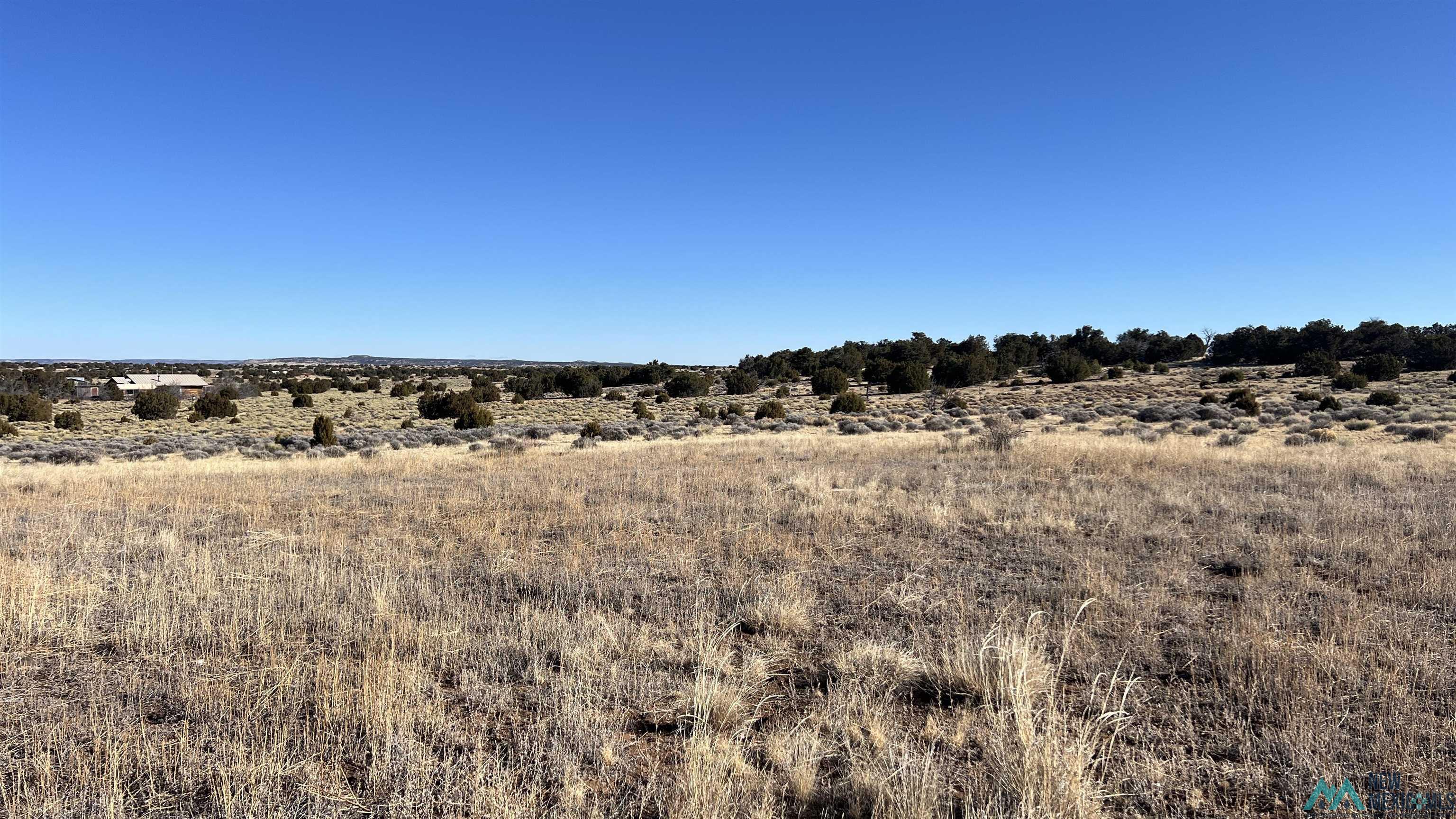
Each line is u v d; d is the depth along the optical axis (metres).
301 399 71.75
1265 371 73.81
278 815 3.16
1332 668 4.43
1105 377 76.31
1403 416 29.67
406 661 4.83
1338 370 64.38
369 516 11.06
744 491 12.63
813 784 3.38
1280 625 5.43
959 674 4.43
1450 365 69.69
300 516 11.03
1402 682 4.29
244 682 4.65
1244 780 3.42
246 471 18.88
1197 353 98.44
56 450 29.39
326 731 3.97
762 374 103.75
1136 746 3.78
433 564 7.84
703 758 3.50
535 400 79.50
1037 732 3.70
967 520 9.80
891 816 3.09
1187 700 4.24
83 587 6.79
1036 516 9.81
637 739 3.96
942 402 60.12
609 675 4.71
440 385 97.69
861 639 5.34
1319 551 7.66
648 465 18.47
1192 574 6.98
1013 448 19.73
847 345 114.81
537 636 5.33
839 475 14.73
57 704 4.38
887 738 3.84
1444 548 7.53
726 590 6.60
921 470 15.61
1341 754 3.57
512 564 7.71
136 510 11.66
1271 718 3.96
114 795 3.24
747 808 3.22
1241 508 10.04
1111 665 4.77
